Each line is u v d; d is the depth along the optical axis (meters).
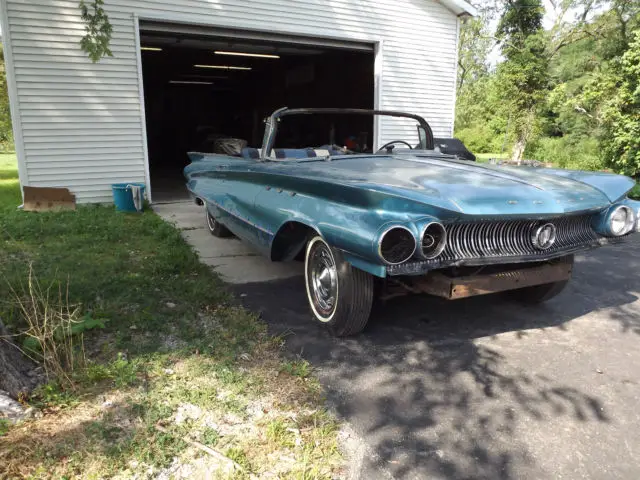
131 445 2.26
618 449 2.41
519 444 2.43
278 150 4.51
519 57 19.73
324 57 15.16
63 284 4.20
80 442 2.27
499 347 3.50
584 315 4.13
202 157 5.97
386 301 4.33
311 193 3.52
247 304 4.18
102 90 8.48
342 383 2.96
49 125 8.17
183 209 8.82
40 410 2.50
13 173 14.74
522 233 3.19
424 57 11.53
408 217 2.79
